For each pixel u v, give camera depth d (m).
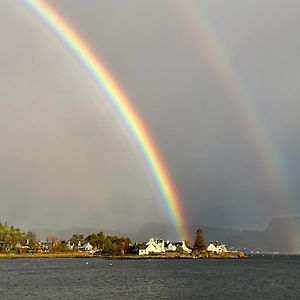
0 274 139.62
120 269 175.38
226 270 179.00
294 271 175.12
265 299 78.56
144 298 79.00
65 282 112.12
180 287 100.94
